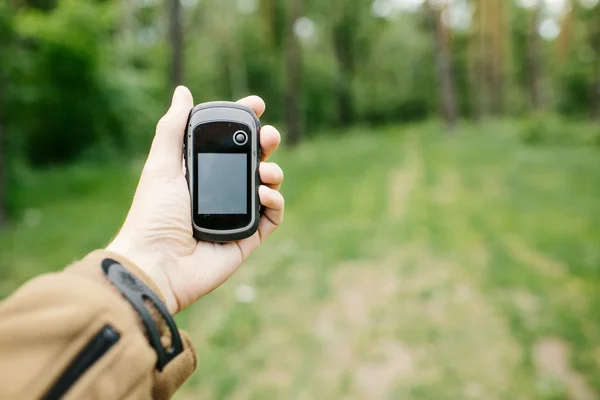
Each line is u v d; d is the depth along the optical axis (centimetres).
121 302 76
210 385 374
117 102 1683
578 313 466
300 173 1391
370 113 4509
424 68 4403
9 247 715
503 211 870
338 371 395
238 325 456
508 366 391
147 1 2650
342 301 521
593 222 772
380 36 3950
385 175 1336
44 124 1628
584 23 3150
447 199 995
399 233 755
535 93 3469
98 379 66
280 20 2328
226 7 2798
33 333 64
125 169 1543
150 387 74
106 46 1655
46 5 1655
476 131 2525
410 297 524
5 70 1000
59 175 1441
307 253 673
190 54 3011
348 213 909
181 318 476
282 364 405
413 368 396
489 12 2869
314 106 3738
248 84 3278
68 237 762
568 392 357
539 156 1541
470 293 526
